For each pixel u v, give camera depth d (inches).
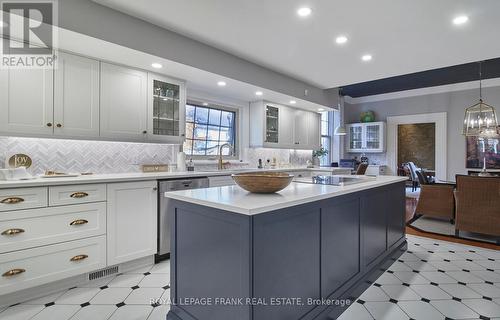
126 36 93.8
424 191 172.6
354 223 79.2
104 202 90.2
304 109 208.4
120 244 93.7
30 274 76.2
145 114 115.4
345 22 100.3
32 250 76.5
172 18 97.7
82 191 85.6
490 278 91.8
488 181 130.4
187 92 148.7
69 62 94.9
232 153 173.6
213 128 167.3
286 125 192.2
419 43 117.6
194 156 157.2
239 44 119.7
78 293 80.9
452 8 90.7
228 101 169.9
